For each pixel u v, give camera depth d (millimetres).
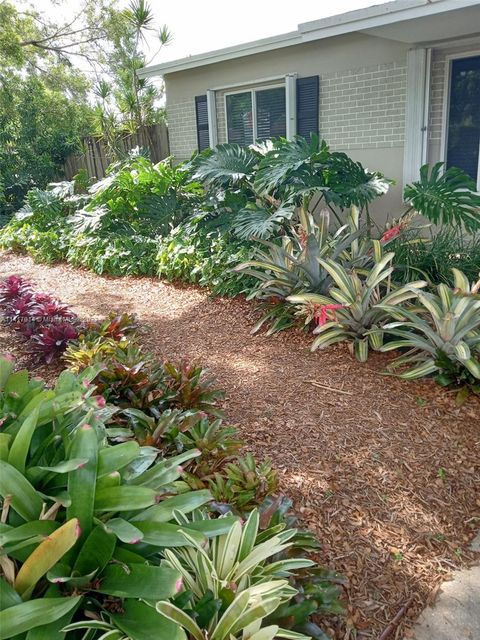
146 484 1701
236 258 5875
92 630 1367
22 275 7398
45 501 1557
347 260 4867
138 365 3090
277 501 2082
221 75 8375
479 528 2463
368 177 6211
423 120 6316
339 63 6914
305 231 4883
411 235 5926
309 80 7273
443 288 3596
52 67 15977
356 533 2398
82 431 1533
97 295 6211
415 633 1940
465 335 3602
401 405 3418
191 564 1657
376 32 5582
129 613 1376
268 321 4926
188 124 9211
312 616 1956
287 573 1739
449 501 2615
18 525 1475
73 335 4160
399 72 6395
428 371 3633
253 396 3596
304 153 6172
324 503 2570
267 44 7152
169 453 2523
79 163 12500
